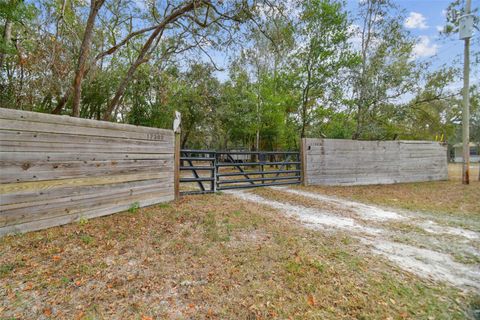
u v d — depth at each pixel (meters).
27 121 2.95
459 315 2.06
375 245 3.37
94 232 3.18
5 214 2.77
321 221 4.39
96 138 3.76
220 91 15.91
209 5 6.66
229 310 1.94
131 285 2.15
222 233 3.48
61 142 3.30
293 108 13.79
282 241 3.28
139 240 3.06
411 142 9.89
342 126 12.41
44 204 3.12
